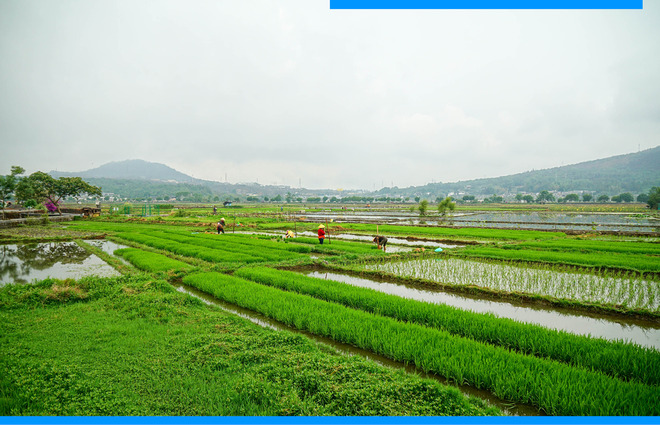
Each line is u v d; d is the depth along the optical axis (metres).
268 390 7.03
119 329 10.50
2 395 6.89
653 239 34.22
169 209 108.06
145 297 13.44
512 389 7.25
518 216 78.06
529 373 7.55
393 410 6.34
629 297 14.59
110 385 7.31
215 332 10.42
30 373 7.59
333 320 11.08
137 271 19.48
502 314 13.22
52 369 7.68
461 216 76.38
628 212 88.44
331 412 6.36
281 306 12.58
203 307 13.07
